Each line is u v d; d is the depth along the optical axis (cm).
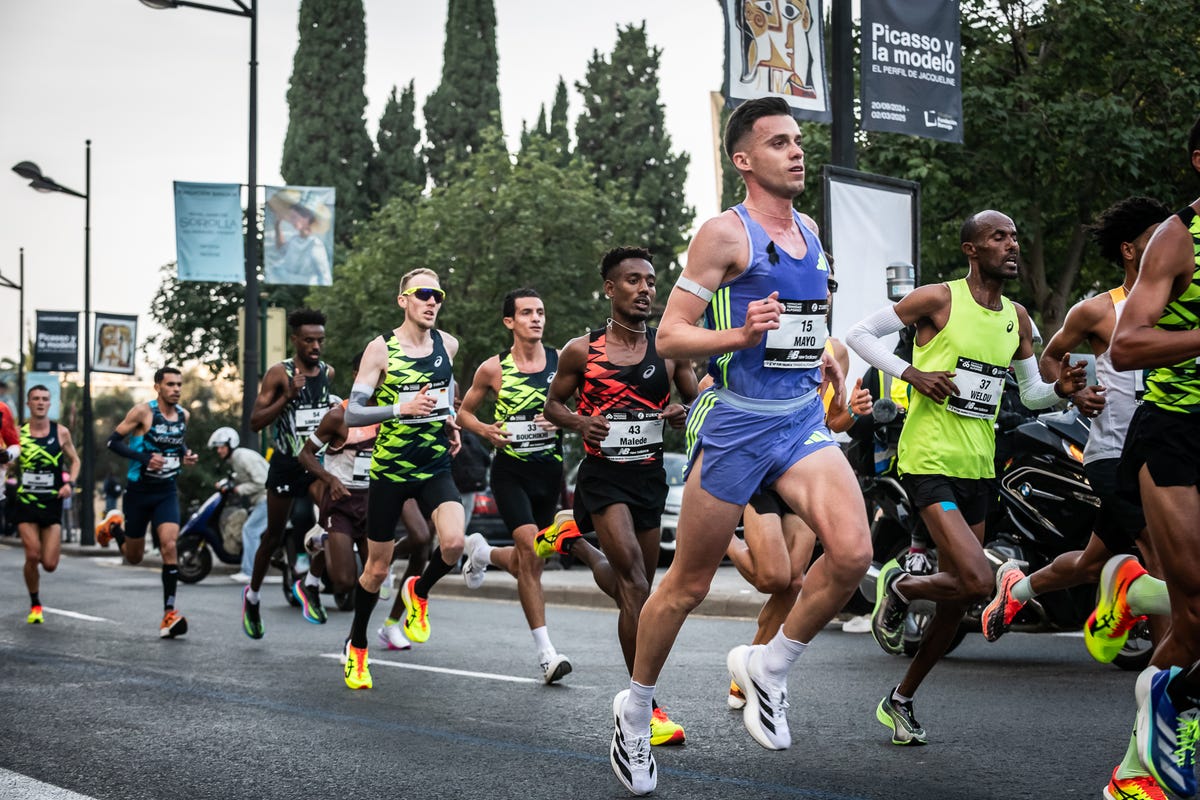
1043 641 916
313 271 2205
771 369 434
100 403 6619
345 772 493
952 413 562
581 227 3438
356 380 745
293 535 1281
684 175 5438
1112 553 527
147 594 1467
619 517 605
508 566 802
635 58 5488
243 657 870
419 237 3431
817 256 440
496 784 470
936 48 1229
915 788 457
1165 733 373
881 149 2158
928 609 817
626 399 613
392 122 5622
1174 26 2184
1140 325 366
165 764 509
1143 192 2153
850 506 436
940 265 2317
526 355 774
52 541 1137
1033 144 2091
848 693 687
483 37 5691
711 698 679
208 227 2183
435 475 761
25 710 641
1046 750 527
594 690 712
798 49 1164
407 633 851
